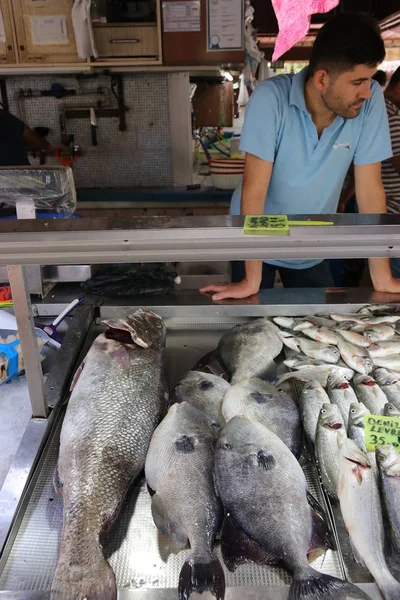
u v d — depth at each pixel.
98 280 2.07
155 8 3.86
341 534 1.16
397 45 6.01
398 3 4.04
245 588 1.01
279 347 1.78
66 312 1.93
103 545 1.11
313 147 2.05
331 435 1.38
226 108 4.96
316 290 2.15
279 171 2.15
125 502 1.23
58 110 4.50
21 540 1.13
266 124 1.98
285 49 1.99
